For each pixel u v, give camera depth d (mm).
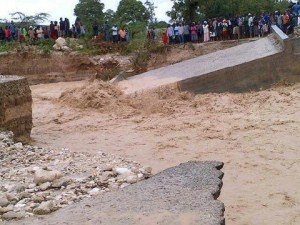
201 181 6695
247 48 24125
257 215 9141
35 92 25922
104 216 5824
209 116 17547
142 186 6691
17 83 14570
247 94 19797
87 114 19312
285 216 9031
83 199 6625
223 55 24359
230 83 20312
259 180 11016
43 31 32500
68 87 27031
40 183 7605
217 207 5840
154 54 30078
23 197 7031
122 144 14922
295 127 15062
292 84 19953
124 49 31234
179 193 6309
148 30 33250
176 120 17453
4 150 10906
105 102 20219
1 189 7426
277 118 16250
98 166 8922
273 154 12844
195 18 37656
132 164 9109
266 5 42531
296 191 10211
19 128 14656
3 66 29016
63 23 33125
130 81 24031
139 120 17938
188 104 19328
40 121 18453
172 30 30875
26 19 36688
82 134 16422
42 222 5852
